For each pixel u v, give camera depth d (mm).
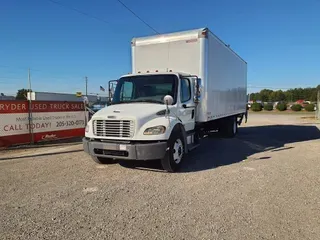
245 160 8008
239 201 4703
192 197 4891
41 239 3445
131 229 3703
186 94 7770
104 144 6207
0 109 10148
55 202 4684
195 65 8219
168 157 6289
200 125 9078
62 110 12609
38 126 11547
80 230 3680
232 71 12227
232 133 13227
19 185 5633
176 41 8422
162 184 5652
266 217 4078
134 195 5000
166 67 8594
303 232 3625
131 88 7648
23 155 8891
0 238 3467
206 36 8148
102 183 5742
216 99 9656
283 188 5402
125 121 6113
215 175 6328
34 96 37406
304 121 26609
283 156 8633
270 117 34562
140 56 8984
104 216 4117
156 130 6086
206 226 3785
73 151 9594
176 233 3588
